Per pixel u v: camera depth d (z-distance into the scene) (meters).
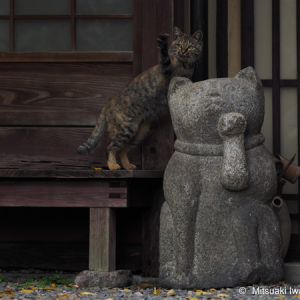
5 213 7.77
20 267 7.75
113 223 6.70
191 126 6.16
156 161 7.36
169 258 6.27
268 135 8.05
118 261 7.50
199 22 8.05
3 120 7.54
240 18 8.14
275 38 8.02
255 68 8.14
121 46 7.51
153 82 7.25
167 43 7.02
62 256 7.66
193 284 6.07
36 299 5.49
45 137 7.50
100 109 7.49
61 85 7.55
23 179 6.79
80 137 7.49
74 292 6.04
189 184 6.14
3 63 7.60
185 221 6.14
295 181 7.51
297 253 7.66
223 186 6.06
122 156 7.47
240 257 6.05
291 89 8.05
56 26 7.56
